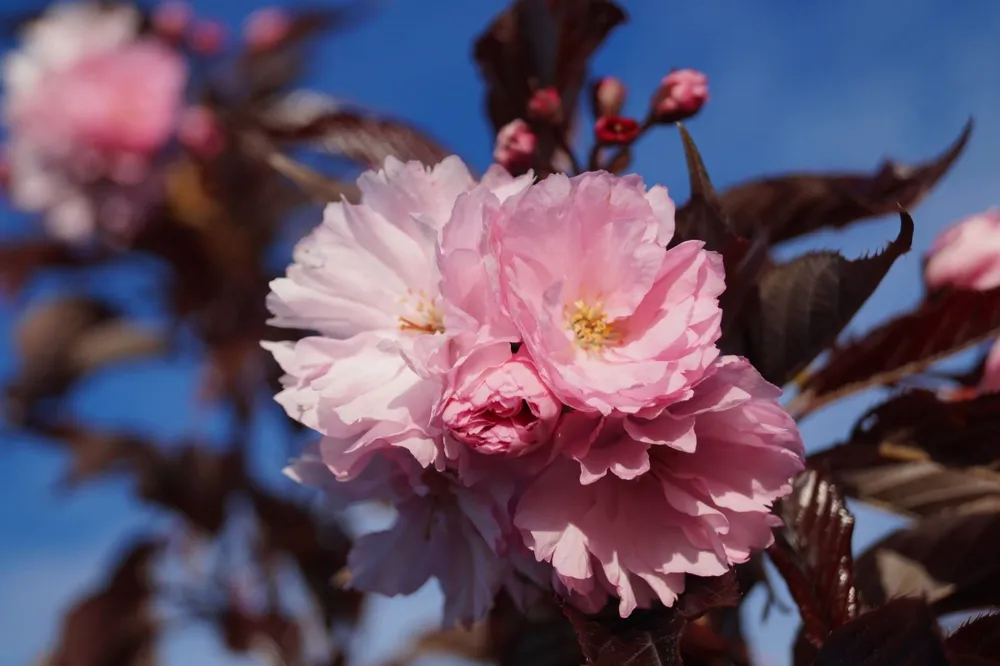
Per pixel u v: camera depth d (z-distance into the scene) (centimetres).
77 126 60
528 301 25
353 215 28
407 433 26
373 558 28
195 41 65
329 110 34
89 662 62
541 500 26
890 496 32
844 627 25
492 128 34
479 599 27
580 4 32
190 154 61
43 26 64
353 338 27
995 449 30
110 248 65
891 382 32
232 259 64
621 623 26
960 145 31
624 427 26
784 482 26
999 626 27
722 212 28
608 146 30
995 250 32
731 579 26
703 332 25
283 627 58
